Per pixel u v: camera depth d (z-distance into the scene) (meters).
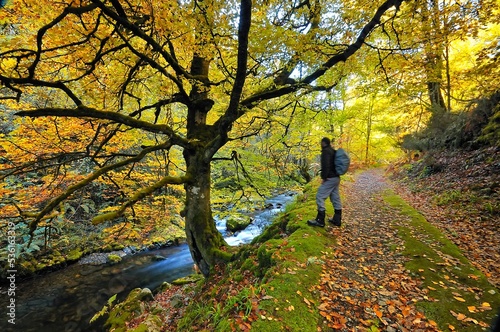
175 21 3.68
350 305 3.03
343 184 13.12
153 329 5.08
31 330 6.51
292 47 4.44
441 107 13.16
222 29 4.15
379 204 8.41
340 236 5.16
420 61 5.88
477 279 3.37
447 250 4.32
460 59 12.58
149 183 10.49
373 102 15.62
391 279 3.58
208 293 4.72
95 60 4.01
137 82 5.73
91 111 3.68
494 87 9.26
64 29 3.69
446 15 4.96
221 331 2.68
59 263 9.82
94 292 8.28
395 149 23.05
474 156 8.94
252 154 8.57
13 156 5.49
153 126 4.45
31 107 5.42
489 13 4.79
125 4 4.42
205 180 5.82
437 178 9.89
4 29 4.73
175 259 10.92
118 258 10.66
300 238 4.57
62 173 7.15
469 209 6.19
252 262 4.48
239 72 3.73
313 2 5.05
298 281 3.31
